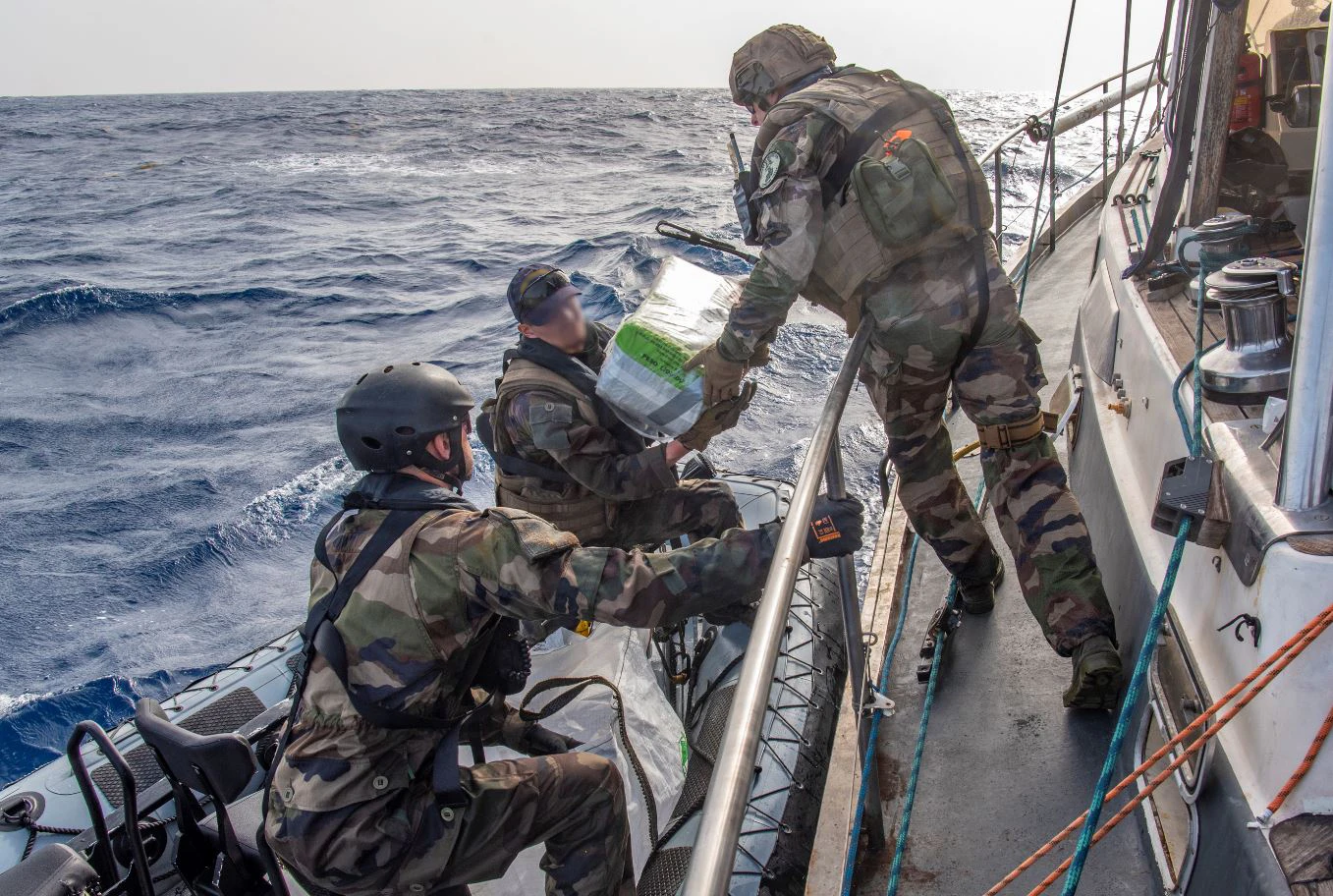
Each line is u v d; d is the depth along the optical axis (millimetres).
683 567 1792
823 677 3646
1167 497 1729
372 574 1798
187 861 2320
